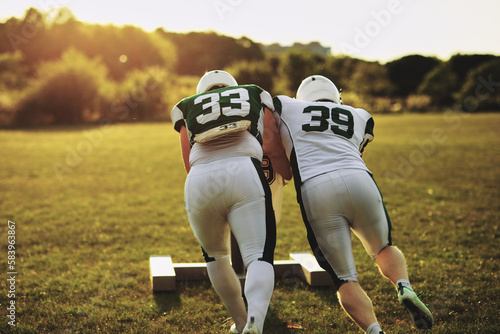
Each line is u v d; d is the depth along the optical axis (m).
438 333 3.19
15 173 10.30
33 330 3.30
